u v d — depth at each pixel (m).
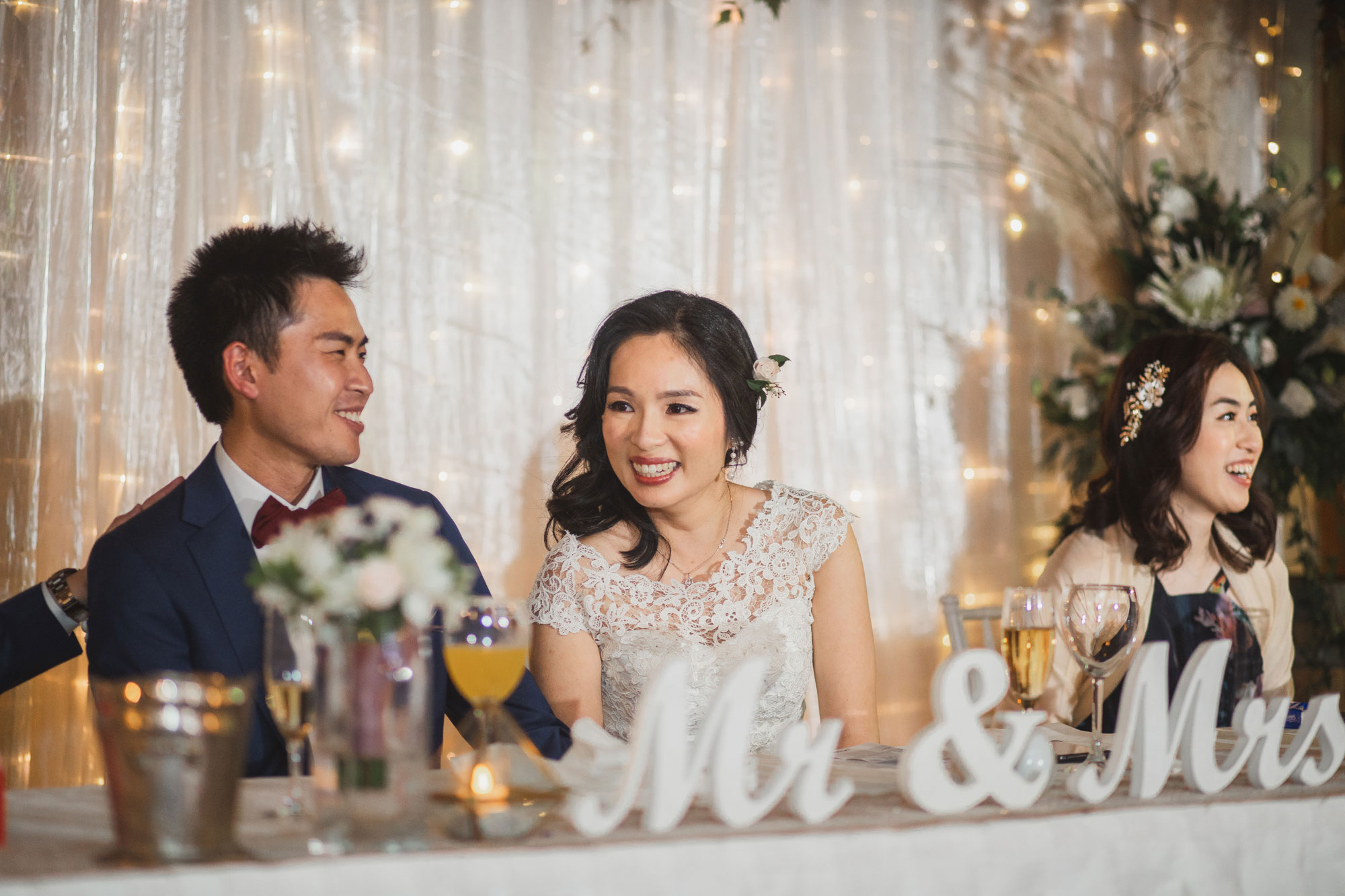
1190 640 2.54
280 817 1.16
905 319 3.80
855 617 2.19
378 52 3.29
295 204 3.20
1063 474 3.97
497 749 1.11
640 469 1.99
